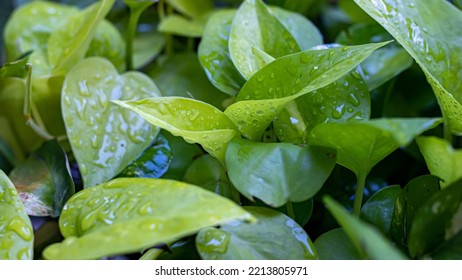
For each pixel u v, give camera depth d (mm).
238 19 559
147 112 496
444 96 504
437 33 532
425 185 511
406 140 423
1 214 497
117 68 674
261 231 491
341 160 510
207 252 483
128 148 562
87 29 585
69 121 559
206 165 563
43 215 546
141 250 530
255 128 521
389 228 514
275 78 515
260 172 485
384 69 608
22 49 679
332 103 534
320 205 572
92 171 546
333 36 748
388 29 508
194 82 630
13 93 627
